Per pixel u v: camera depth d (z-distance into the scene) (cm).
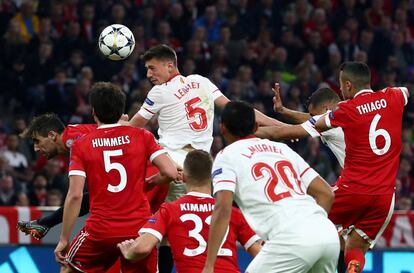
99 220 2798
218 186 2541
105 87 2822
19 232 3812
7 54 6194
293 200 2559
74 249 2858
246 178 2561
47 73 6172
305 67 6344
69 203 2764
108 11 6456
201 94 3228
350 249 3131
